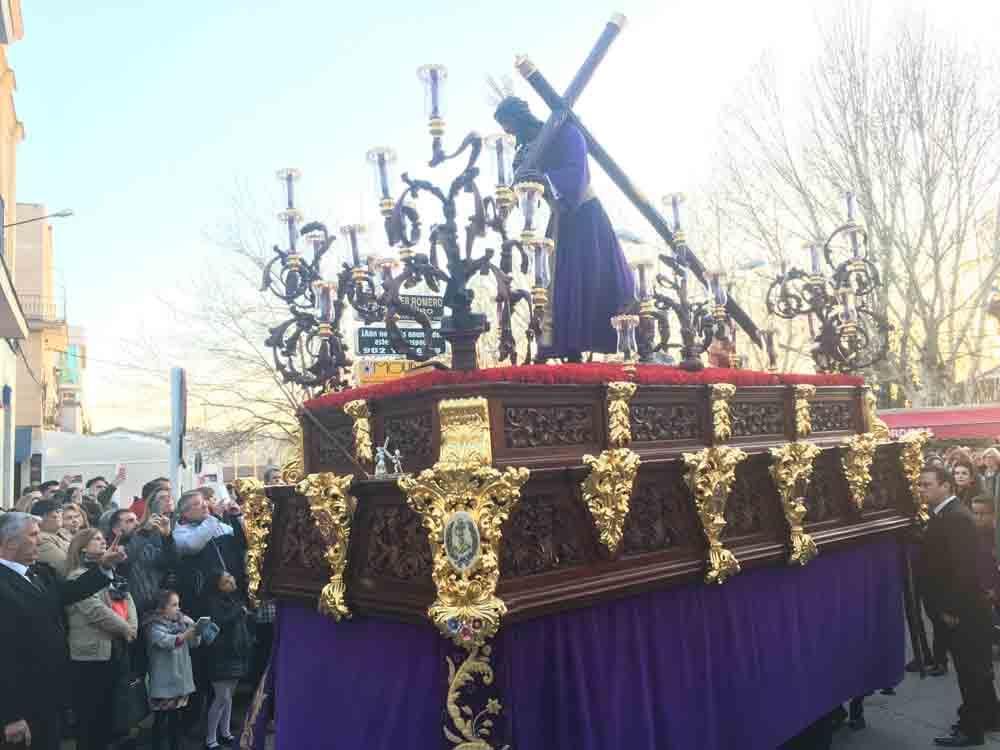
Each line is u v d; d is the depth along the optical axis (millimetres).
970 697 5117
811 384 4473
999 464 8141
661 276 5266
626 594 3066
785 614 4070
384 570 2979
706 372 3791
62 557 5551
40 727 3877
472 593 2471
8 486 16625
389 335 3395
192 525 5891
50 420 30297
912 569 5859
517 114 4492
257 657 6320
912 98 17234
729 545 3682
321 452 3627
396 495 2902
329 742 3225
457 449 2600
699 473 3391
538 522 2846
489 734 2650
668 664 3305
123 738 5539
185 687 5348
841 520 4605
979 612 5121
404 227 3342
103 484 10156
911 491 5258
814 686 4246
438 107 3158
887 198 17250
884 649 4953
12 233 16609
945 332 19531
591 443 3064
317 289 4574
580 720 2891
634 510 3230
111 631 4992
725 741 3568
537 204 3354
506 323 3564
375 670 3049
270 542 3754
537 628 2852
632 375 3275
